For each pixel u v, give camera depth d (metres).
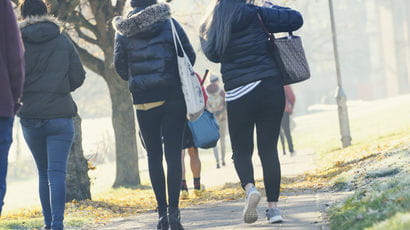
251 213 14.20
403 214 11.02
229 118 14.61
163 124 14.88
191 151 27.38
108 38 41.06
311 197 19.78
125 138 42.91
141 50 14.70
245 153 14.71
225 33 14.06
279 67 14.42
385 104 100.50
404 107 73.88
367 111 91.38
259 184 29.23
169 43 14.77
